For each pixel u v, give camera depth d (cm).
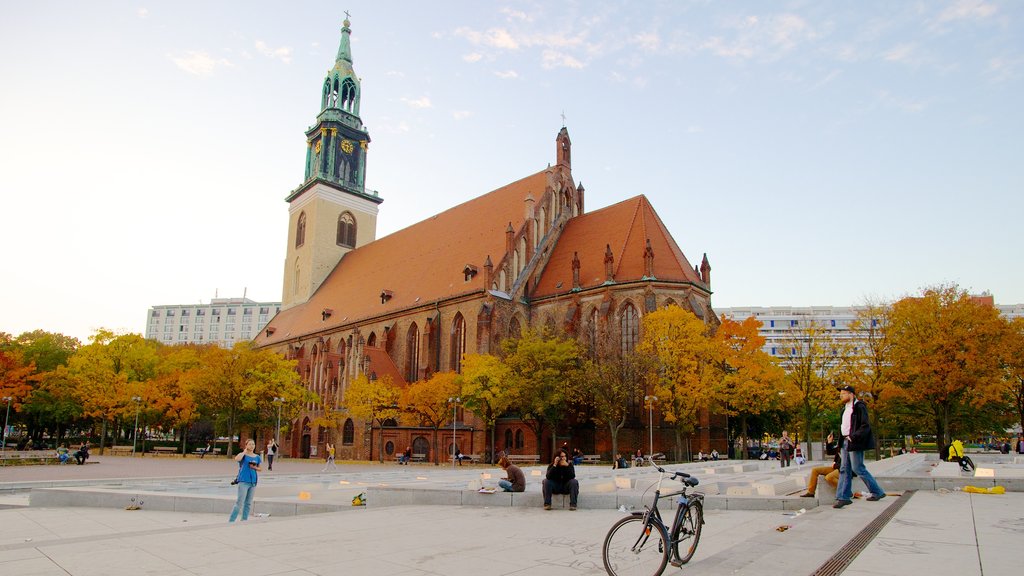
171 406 9606
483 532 1703
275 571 1211
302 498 2761
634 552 1136
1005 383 6494
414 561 1316
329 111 13650
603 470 4931
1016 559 1096
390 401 8162
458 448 7881
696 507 1245
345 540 1557
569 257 9119
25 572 1186
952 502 1864
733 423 8756
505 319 8531
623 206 9056
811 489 2059
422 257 10488
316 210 13125
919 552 1159
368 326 10225
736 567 1096
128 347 10519
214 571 1205
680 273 8044
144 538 1545
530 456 7494
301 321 12375
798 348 7412
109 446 11919
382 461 8688
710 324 8356
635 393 7106
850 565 1065
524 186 9919
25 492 3541
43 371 11031
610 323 7850
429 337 8969
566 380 7088
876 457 6956
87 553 1358
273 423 9719
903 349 6800
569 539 1592
